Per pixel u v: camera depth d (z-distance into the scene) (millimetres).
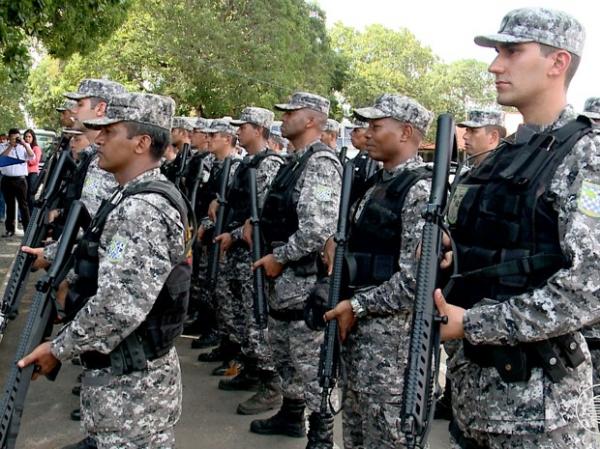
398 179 2926
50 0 6594
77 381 5125
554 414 1943
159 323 2510
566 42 2053
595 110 5137
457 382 2176
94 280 2504
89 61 25516
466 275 2092
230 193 5262
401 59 52656
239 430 4297
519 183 1998
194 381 5254
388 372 2857
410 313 2857
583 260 1809
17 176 11562
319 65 32219
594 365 3395
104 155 2598
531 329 1852
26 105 39062
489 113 5176
